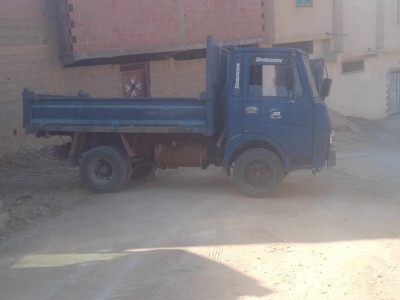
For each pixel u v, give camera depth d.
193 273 6.22
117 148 10.28
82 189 10.66
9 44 13.10
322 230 7.87
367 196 10.48
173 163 10.34
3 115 12.99
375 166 15.04
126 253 6.90
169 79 18.41
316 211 8.98
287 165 9.64
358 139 21.27
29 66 13.70
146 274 6.19
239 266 6.43
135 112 9.80
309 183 11.53
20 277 6.16
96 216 8.61
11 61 13.18
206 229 7.89
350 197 10.26
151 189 10.58
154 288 5.80
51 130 10.14
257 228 7.93
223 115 10.06
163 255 6.80
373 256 6.74
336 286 5.84
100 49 14.59
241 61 9.53
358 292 5.68
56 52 14.52
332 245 7.18
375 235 7.64
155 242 7.33
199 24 17.23
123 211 8.86
